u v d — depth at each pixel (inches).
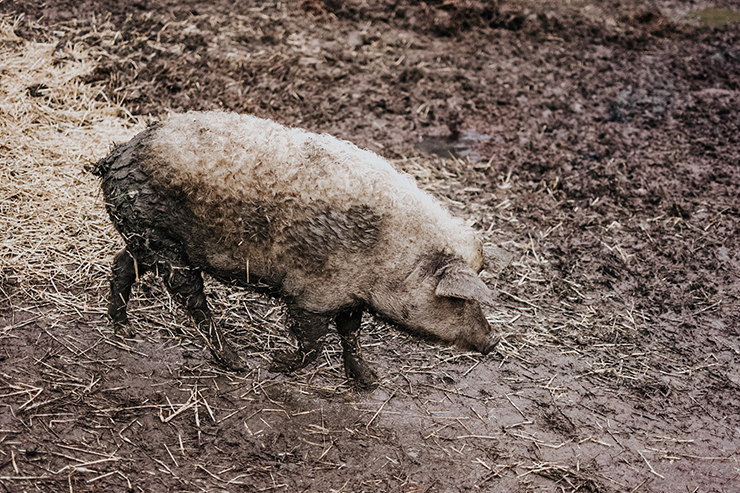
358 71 527.5
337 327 271.3
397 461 247.4
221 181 238.2
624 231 406.0
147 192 243.0
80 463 221.3
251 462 236.1
